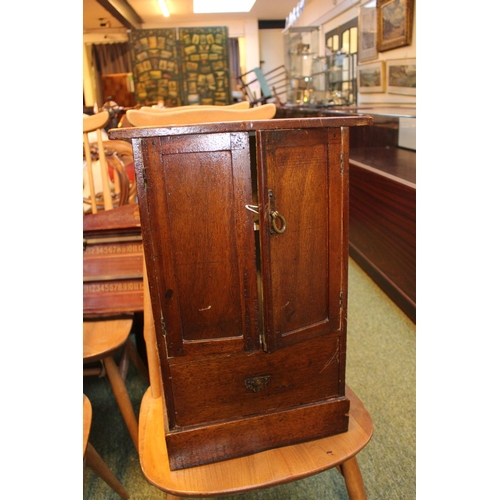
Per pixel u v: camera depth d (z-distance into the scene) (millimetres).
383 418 1568
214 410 862
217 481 847
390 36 3820
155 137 702
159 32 6027
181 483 844
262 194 720
